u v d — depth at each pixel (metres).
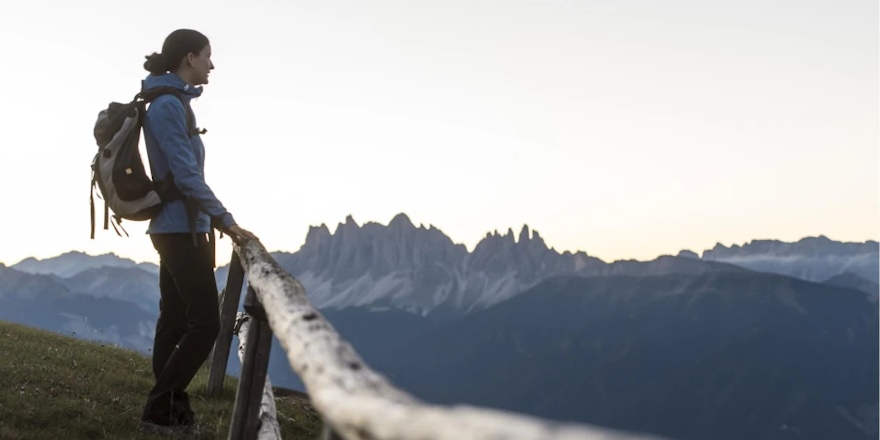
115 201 6.90
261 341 6.04
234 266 9.57
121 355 12.05
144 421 7.25
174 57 7.18
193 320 7.17
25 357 9.74
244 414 6.02
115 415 7.59
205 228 7.12
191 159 6.86
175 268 7.06
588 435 1.04
